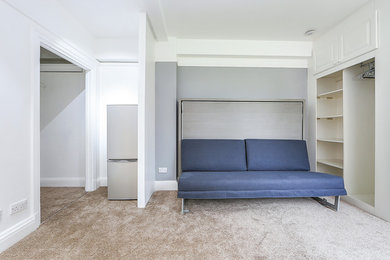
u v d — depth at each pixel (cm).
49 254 151
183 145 305
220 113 329
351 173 273
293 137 335
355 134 273
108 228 192
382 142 211
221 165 292
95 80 324
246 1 227
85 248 159
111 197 274
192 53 322
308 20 267
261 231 187
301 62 347
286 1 226
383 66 209
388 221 205
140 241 170
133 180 276
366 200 247
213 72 340
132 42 322
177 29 291
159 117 317
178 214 226
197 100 320
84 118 347
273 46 327
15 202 168
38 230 188
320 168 330
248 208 245
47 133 347
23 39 177
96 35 312
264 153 303
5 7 159
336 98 331
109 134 281
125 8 236
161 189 316
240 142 312
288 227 195
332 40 285
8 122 162
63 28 235
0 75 156
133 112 281
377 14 215
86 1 223
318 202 264
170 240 171
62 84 346
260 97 344
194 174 254
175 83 318
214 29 291
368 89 275
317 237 176
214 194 226
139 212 231
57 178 347
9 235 161
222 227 195
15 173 168
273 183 232
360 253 153
